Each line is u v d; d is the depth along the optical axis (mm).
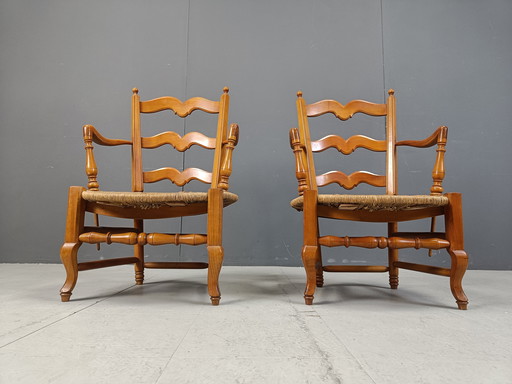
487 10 2609
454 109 2539
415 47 2584
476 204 2469
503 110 2537
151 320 970
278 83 2557
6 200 2521
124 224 2494
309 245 1231
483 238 2447
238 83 2557
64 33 2627
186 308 1134
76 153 2551
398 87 2555
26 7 2648
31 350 714
